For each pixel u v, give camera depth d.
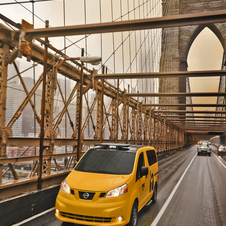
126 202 4.89
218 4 87.44
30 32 9.16
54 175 7.58
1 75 10.30
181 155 43.12
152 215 6.64
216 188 11.47
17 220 5.47
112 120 23.25
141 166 6.29
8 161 9.66
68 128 16.02
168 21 8.62
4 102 10.43
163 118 51.72
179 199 8.88
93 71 16.44
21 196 5.65
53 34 9.08
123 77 16.52
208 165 23.77
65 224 5.44
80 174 5.58
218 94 23.89
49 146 13.48
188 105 33.00
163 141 49.28
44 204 6.50
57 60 14.12
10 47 11.06
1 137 10.20
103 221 4.70
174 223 6.05
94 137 19.70
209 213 7.15
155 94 24.45
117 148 6.45
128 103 25.75
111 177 5.31
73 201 4.88
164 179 14.03
